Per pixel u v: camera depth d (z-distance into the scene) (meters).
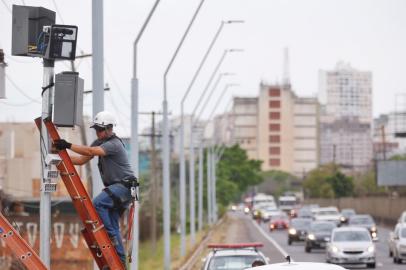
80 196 25.12
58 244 70.50
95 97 44.97
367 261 84.75
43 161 29.48
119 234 26.33
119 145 26.34
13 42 29.47
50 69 29.31
